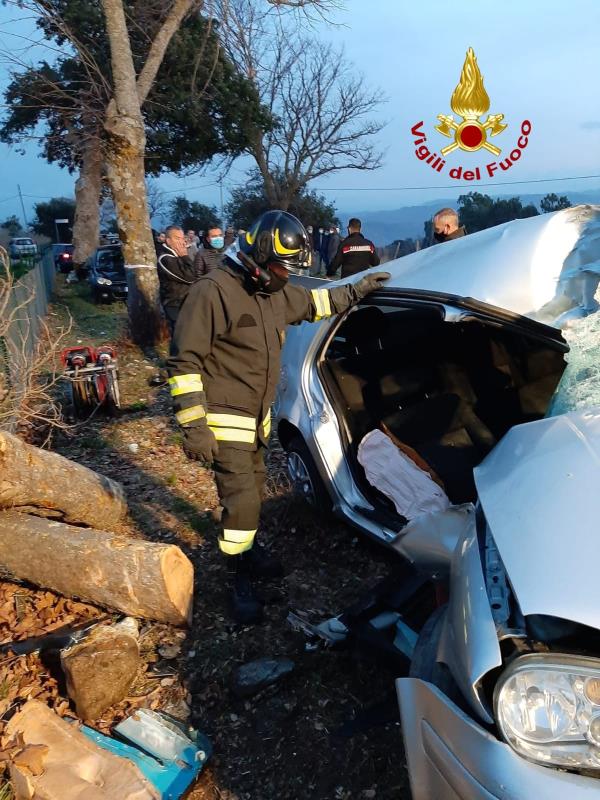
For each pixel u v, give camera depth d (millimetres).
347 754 2541
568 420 2348
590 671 1604
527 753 1590
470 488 3494
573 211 3377
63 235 46656
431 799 1818
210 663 3035
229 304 2982
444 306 3131
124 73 9125
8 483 3494
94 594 3262
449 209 6379
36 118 19500
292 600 3445
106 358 6555
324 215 32438
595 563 1706
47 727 2613
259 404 3230
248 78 21125
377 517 3436
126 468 5254
